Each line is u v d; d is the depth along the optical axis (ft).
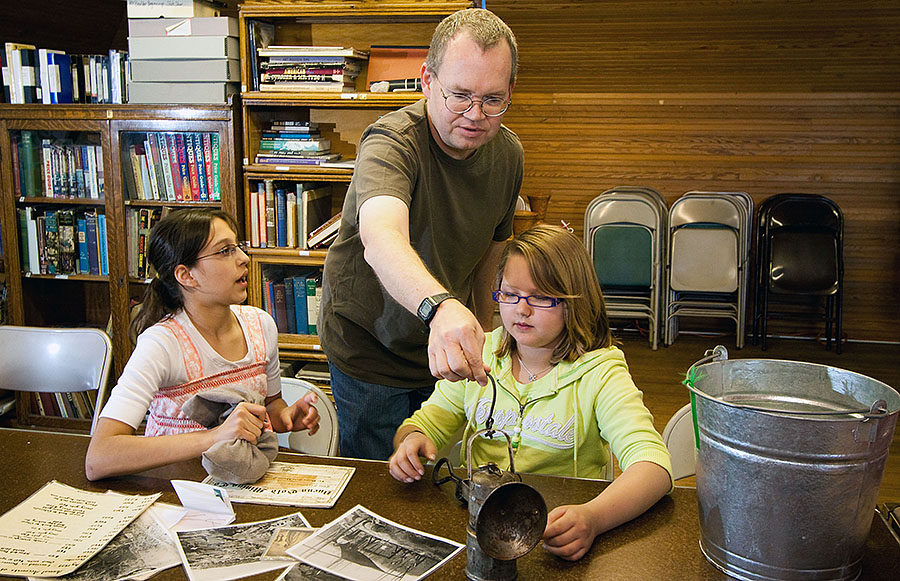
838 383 3.68
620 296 17.21
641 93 17.20
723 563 3.53
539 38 16.11
